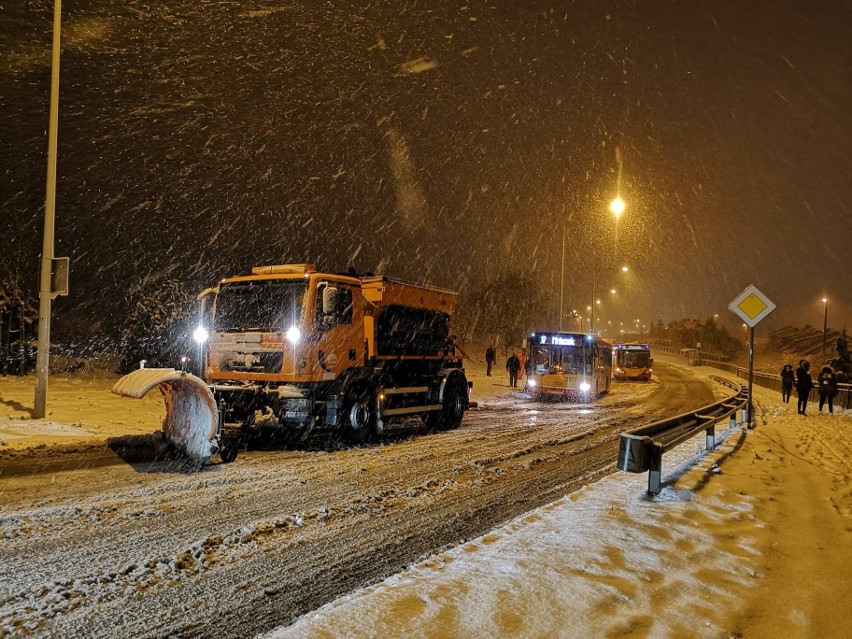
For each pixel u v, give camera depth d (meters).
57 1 13.43
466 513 7.40
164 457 9.83
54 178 13.12
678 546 5.64
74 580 4.87
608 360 31.17
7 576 4.89
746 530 6.30
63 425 11.94
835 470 10.27
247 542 6.01
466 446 12.57
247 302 11.69
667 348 108.88
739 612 4.29
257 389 11.08
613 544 5.59
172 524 6.40
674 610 4.25
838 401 24.59
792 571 5.19
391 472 9.62
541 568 4.93
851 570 5.25
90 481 8.11
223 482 8.41
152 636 4.04
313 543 6.07
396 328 13.78
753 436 13.83
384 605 4.17
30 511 6.61
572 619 4.02
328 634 3.73
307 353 11.26
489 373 36.53
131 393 8.70
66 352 29.11
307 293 11.31
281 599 4.71
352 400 12.34
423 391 14.52
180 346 23.94
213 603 4.59
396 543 6.16
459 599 4.29
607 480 8.73
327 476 9.09
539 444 13.13
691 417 9.78
